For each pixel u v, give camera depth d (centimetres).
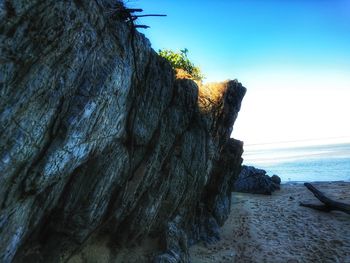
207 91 1942
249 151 14600
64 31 859
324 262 1764
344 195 3300
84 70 979
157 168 1532
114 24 1105
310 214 2681
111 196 1362
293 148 13388
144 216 1524
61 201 1145
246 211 2822
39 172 907
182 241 1669
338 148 10725
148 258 1520
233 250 1938
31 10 768
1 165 787
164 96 1491
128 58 1181
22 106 804
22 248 1075
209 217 2214
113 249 1470
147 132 1424
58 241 1195
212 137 1936
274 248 1961
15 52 761
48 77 854
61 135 946
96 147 1142
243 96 2194
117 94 1138
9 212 881
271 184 3900
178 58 2092
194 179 1788
